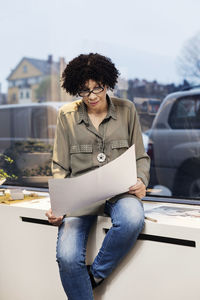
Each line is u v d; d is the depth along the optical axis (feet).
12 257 6.37
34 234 6.07
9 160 8.87
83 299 4.99
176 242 5.12
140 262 5.05
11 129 13.74
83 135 5.43
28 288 6.22
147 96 11.34
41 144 11.93
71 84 5.32
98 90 5.21
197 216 5.21
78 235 5.13
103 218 5.33
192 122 11.16
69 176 5.65
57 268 5.85
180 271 4.75
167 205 5.98
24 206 6.15
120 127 5.45
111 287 5.31
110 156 5.39
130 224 4.80
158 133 11.59
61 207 5.03
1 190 7.32
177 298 4.80
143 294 5.06
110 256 4.98
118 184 4.89
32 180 9.27
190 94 11.12
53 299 5.95
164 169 11.66
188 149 11.36
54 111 13.06
